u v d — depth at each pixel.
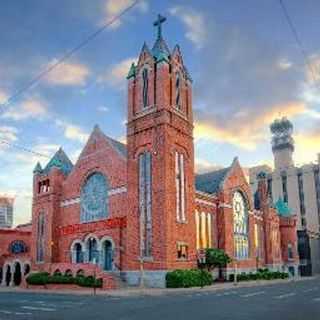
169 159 45.38
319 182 111.00
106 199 51.06
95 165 53.22
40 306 23.22
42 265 54.81
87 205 53.38
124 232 47.06
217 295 30.19
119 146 53.66
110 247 48.53
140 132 47.91
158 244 43.00
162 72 47.66
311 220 110.19
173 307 21.09
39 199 58.66
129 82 50.56
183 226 45.84
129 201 46.88
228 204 59.84
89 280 40.38
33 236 57.91
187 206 47.28
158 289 38.62
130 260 45.12
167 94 47.34
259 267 69.19
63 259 53.56
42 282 45.25
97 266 41.75
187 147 49.22
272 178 118.56
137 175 46.97
